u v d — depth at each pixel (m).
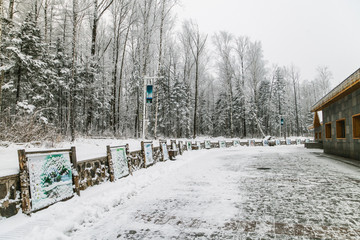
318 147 26.53
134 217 4.20
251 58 46.59
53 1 27.70
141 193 6.02
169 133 43.88
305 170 9.70
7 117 9.75
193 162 13.09
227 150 24.81
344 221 3.81
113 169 6.84
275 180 7.57
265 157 16.11
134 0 28.84
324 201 5.02
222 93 52.50
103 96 33.44
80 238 3.33
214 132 56.34
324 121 17.88
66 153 4.89
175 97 41.38
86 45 32.81
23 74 18.83
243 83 45.84
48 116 22.00
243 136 44.34
